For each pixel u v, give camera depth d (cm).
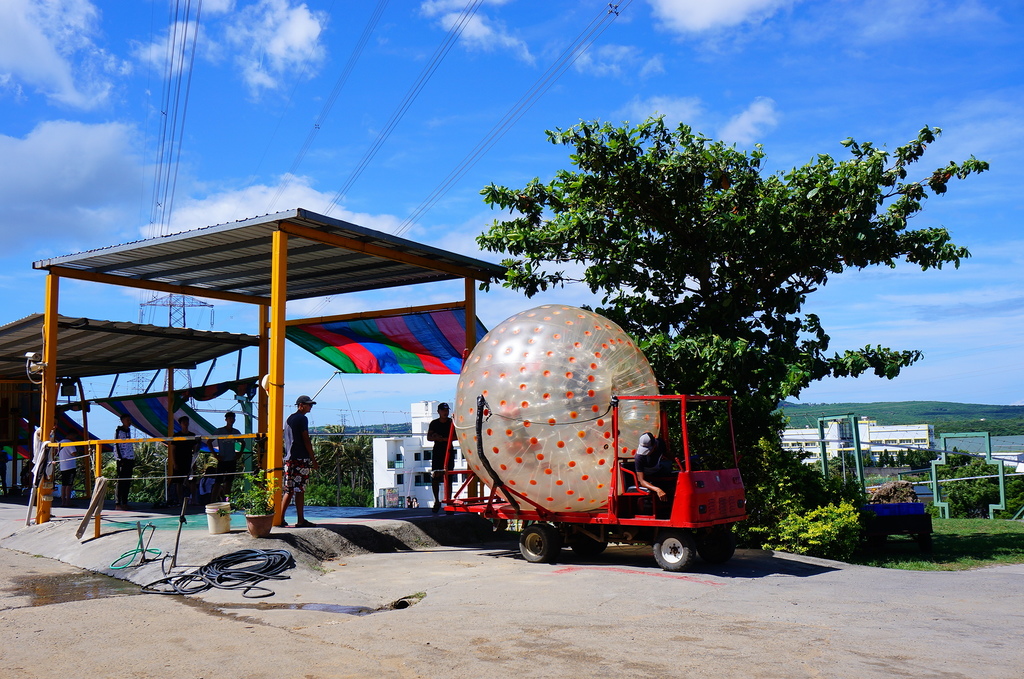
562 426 935
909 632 596
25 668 528
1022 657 521
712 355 1153
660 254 1258
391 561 1010
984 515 2650
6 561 1033
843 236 1180
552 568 942
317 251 1280
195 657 548
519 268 1353
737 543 1183
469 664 514
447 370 1552
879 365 1220
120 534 1064
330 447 6500
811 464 1223
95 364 1789
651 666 505
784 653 534
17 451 2038
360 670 505
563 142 1255
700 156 1255
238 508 1302
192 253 1273
